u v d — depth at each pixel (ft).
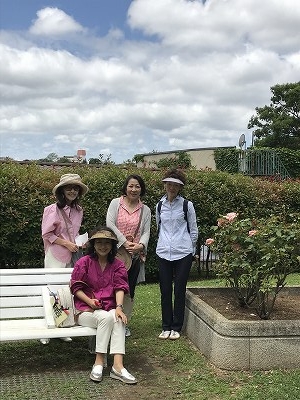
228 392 13.21
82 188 17.38
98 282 15.49
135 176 17.83
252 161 78.38
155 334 18.66
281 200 33.60
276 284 16.71
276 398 12.69
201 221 31.24
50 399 12.73
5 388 13.50
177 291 18.21
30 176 26.96
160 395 13.14
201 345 16.55
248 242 16.62
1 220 26.16
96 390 13.44
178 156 107.55
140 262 17.90
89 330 14.67
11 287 15.83
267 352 14.79
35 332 14.26
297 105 149.07
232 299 19.52
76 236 17.37
